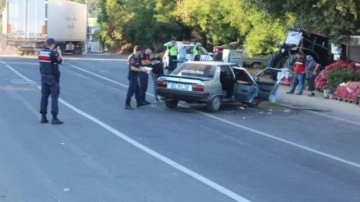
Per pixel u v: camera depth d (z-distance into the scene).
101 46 78.56
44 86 13.33
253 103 20.12
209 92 17.44
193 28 58.44
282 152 11.78
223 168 9.70
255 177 9.16
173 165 9.65
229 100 18.42
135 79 17.38
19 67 30.89
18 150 10.12
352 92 22.52
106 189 7.84
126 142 11.58
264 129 15.02
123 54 66.62
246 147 12.07
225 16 42.22
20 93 19.20
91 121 14.20
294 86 25.19
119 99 19.50
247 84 18.67
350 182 9.30
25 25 43.22
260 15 29.98
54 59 13.31
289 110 19.70
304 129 15.57
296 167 10.27
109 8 73.31
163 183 8.36
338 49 27.89
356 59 30.39
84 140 11.50
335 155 11.89
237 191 8.14
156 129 13.66
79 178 8.38
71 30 49.91
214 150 11.41
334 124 16.95
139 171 9.05
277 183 8.83
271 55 34.78
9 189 7.60
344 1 20.78
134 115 15.96
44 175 8.45
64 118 14.38
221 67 18.25
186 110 17.91
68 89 21.55
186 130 13.89
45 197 7.30
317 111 19.83
